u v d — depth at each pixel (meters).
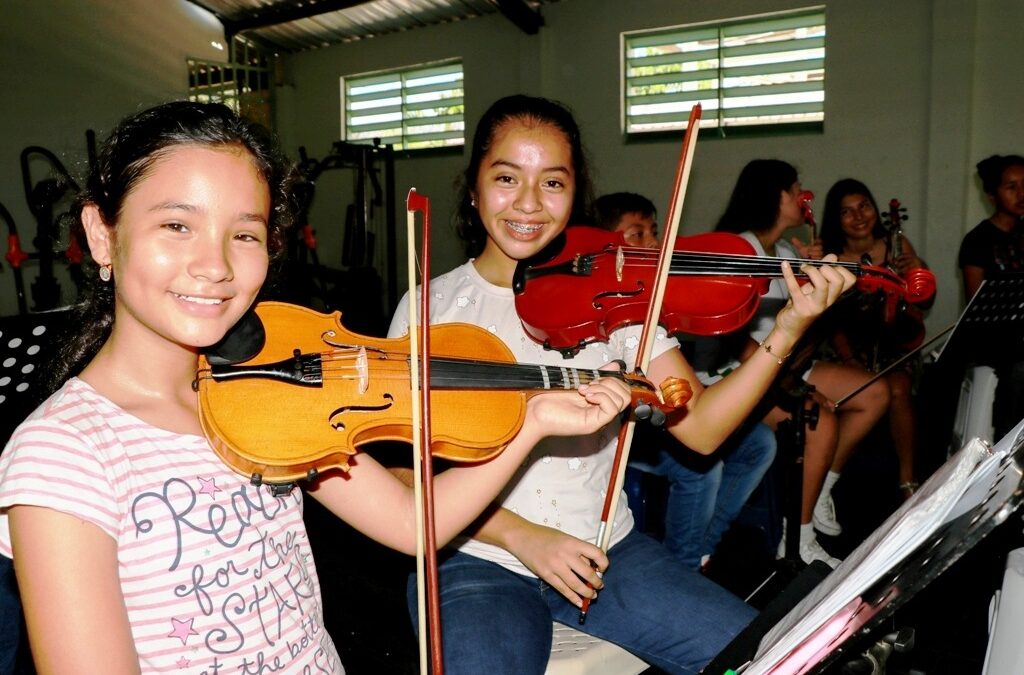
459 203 1.93
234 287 0.97
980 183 4.80
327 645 1.10
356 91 7.32
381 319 5.55
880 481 3.72
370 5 6.50
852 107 5.11
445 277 1.73
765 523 3.03
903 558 0.83
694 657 1.46
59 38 6.00
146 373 0.98
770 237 3.27
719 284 1.69
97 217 0.97
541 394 1.29
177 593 0.93
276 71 7.51
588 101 6.04
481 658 1.35
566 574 1.42
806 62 5.29
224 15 6.96
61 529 0.84
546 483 1.57
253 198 0.97
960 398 3.40
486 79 6.55
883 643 1.05
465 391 1.30
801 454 2.53
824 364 3.21
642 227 3.28
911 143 4.96
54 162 4.16
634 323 1.72
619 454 1.43
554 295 1.68
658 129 5.83
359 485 1.19
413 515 1.22
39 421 0.89
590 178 1.99
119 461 0.91
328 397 1.18
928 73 4.88
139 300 0.94
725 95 5.57
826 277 1.48
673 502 2.77
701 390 1.67
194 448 0.98
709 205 5.67
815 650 0.89
